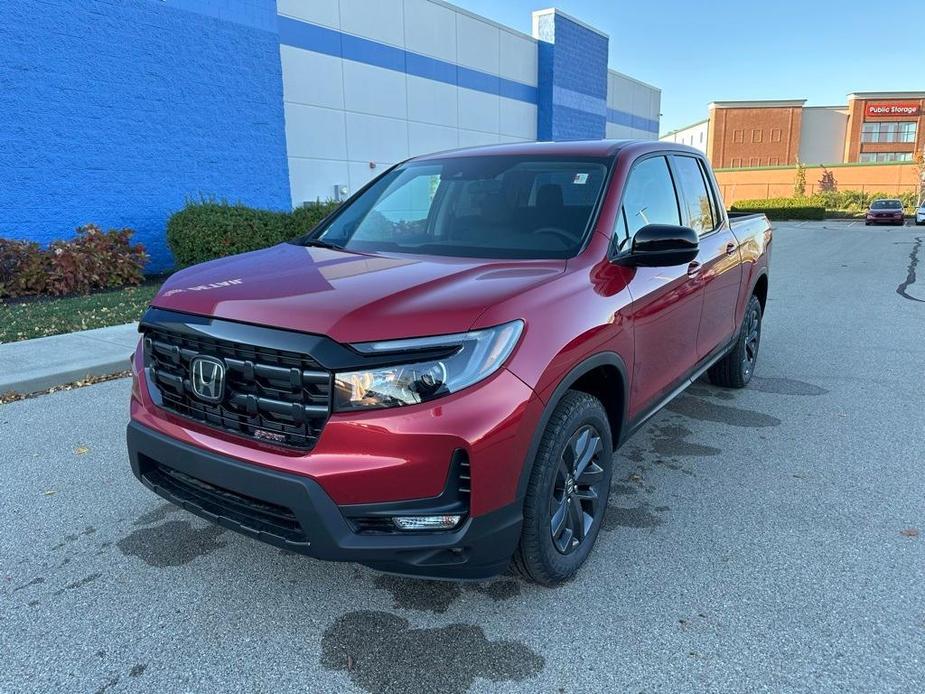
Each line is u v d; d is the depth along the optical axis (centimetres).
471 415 224
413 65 1780
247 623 263
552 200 340
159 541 325
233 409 248
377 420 221
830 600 274
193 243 1080
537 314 251
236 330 241
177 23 1159
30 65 984
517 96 2233
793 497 368
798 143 8119
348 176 1634
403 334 225
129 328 756
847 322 849
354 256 319
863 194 5366
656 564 302
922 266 1513
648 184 376
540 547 262
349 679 233
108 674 235
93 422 489
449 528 230
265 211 1195
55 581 292
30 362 607
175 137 1185
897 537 324
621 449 438
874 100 7912
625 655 243
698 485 383
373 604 275
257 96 1311
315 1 1490
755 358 585
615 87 2981
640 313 318
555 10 2277
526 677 233
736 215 577
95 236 1030
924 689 224
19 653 246
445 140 1933
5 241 942
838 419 491
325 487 224
